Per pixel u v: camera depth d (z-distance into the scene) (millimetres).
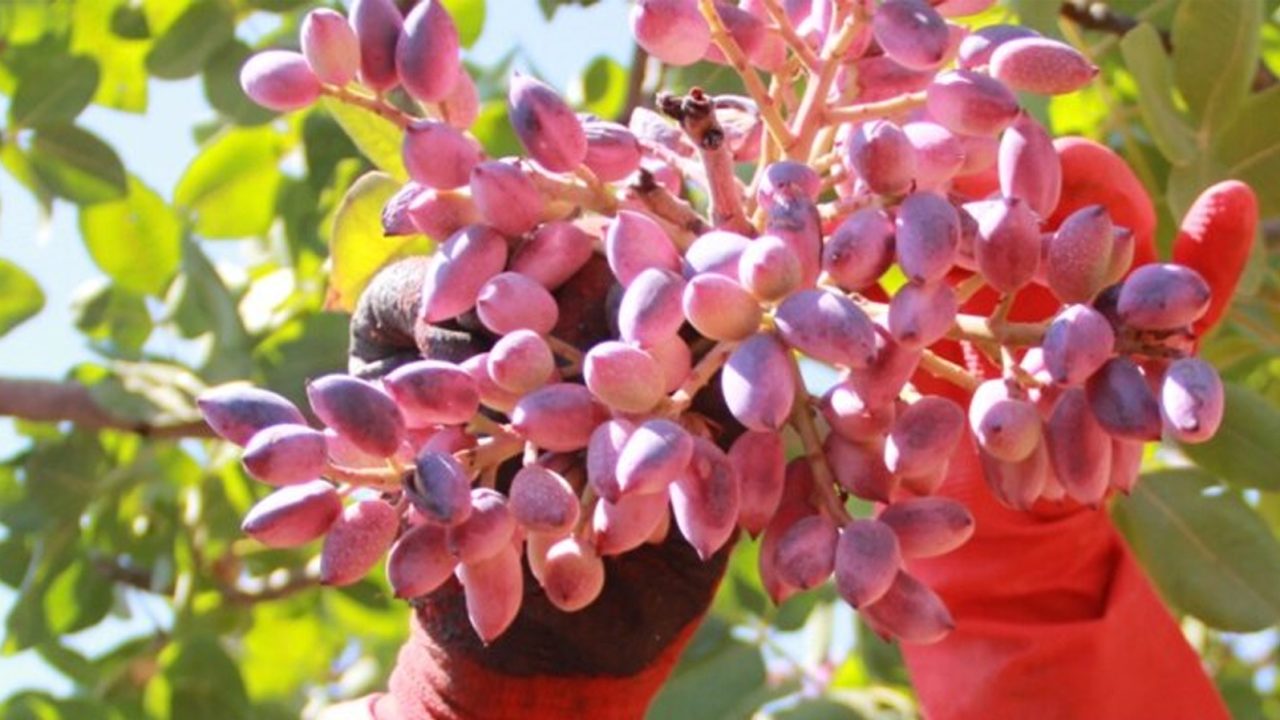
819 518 758
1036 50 763
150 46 1572
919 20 757
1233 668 1908
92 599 1700
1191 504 1138
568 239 781
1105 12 1269
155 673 1667
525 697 845
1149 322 735
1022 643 902
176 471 1745
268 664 1990
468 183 770
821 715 1369
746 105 845
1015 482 767
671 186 818
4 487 1690
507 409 767
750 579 1497
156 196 1642
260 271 1739
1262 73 1268
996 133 763
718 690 1322
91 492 1688
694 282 726
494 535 733
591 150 772
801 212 736
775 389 723
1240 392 1118
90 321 1655
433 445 764
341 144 1512
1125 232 748
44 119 1547
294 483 742
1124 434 734
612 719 854
